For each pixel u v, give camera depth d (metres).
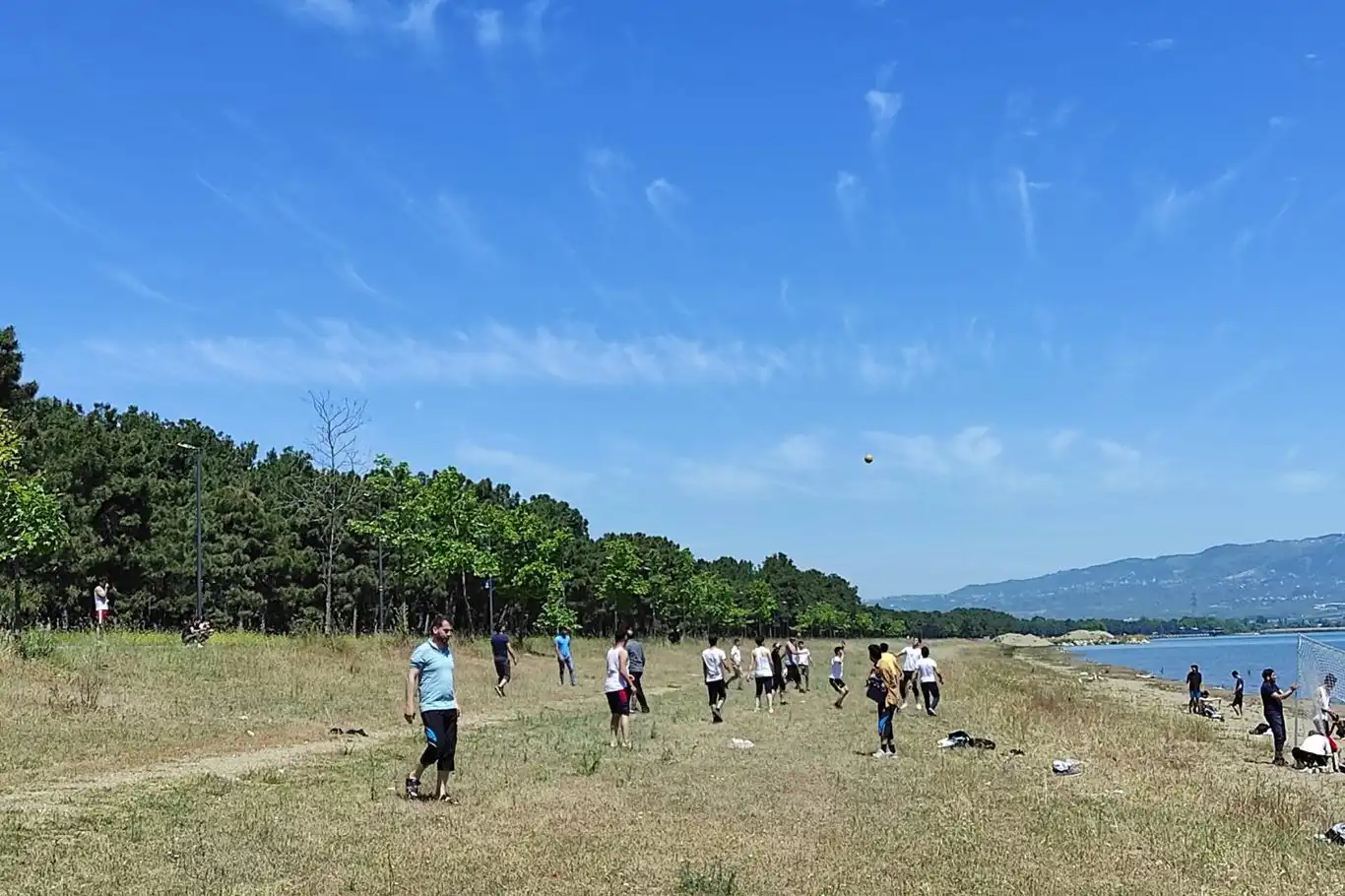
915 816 11.91
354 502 50.44
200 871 8.73
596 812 11.65
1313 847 10.77
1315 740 19.08
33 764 13.76
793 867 9.42
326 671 26.80
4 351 43.91
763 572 141.38
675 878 8.88
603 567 79.75
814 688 35.84
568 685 33.09
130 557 54.38
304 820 10.89
